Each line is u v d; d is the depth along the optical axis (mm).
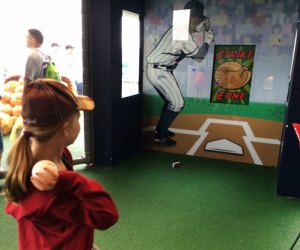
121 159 3910
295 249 2189
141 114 4340
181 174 3512
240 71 3740
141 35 4082
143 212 2646
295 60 2707
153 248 2164
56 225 790
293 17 3418
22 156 775
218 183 3291
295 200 2951
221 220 2555
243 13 3598
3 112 4855
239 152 3939
